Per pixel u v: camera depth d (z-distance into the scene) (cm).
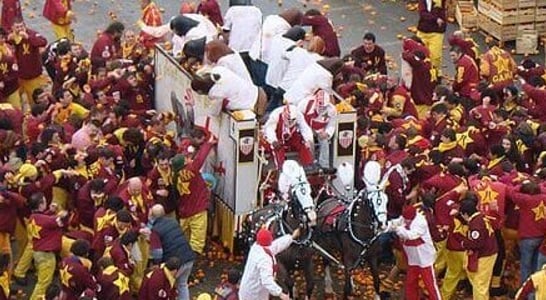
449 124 4353
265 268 3484
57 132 4141
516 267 4091
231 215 4094
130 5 6366
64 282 3506
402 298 3953
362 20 6262
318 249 3791
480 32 6109
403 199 3981
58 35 5506
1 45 4819
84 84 4706
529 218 3812
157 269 3547
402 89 4659
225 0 6391
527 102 4662
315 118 4053
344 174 3978
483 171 3956
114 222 3694
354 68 4731
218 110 4056
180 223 4069
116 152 4088
